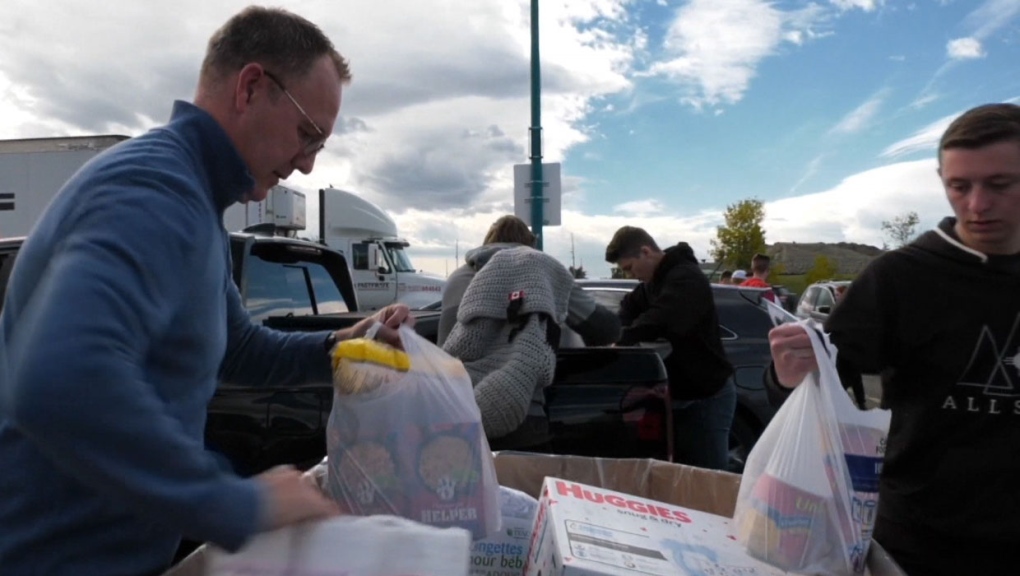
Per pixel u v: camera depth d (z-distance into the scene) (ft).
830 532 4.99
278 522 3.57
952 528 6.01
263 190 5.07
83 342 3.30
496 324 9.77
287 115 4.84
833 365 5.34
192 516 3.42
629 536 4.86
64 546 4.12
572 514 4.98
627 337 14.15
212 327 4.34
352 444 5.17
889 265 6.34
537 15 30.12
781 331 5.43
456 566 3.64
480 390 9.26
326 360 5.97
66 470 3.71
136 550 4.33
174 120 4.67
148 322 3.68
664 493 6.57
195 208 4.19
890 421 5.91
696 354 14.17
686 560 4.74
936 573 6.13
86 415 3.24
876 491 5.23
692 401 14.46
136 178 3.99
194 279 4.10
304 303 14.85
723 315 19.69
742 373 19.07
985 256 6.03
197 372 4.29
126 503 3.41
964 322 6.03
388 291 56.54
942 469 6.07
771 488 5.10
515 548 5.71
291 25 4.86
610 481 6.65
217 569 3.64
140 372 3.54
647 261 15.05
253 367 6.01
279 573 3.56
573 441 10.77
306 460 10.38
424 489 5.12
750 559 5.01
